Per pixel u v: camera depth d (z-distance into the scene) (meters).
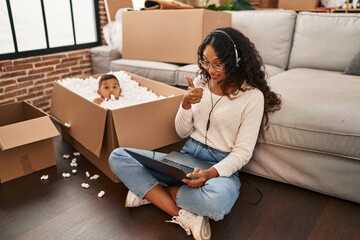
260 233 1.26
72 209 1.40
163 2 2.53
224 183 1.20
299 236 1.24
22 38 2.68
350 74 1.99
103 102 1.87
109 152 1.54
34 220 1.33
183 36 2.37
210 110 1.34
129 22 2.62
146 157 1.23
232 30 1.25
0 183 1.60
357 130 1.28
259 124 1.29
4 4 2.49
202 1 3.20
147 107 1.54
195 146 1.41
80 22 3.16
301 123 1.39
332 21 2.19
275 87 1.67
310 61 2.26
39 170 1.73
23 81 2.63
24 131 1.56
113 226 1.29
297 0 4.01
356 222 1.31
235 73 1.27
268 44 2.43
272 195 1.50
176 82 2.36
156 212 1.38
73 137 1.80
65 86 2.00
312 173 1.46
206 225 1.21
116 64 2.63
